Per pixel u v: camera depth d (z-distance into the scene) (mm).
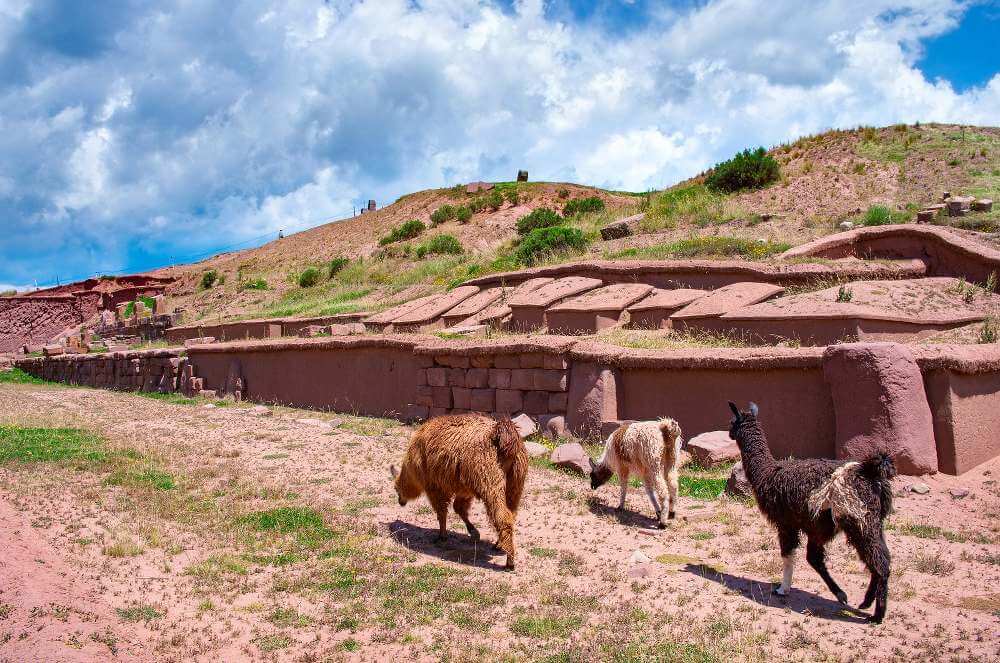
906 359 9094
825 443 9945
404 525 8328
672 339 14039
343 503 9227
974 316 13000
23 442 12469
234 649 5094
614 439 8641
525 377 13289
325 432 14633
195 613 5660
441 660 4895
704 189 26234
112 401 21938
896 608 5574
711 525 8070
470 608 5820
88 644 4645
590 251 22578
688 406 11438
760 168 25156
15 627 4688
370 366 17094
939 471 9180
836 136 28516
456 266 29344
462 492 7199
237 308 41719
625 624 5395
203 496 9367
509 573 6695
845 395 9312
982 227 17562
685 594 5984
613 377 12109
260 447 13047
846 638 5043
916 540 7328
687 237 21312
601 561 6973
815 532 5570
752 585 6191
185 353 24281
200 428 15430
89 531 7422
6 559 5609
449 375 14812
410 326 20250
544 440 12508
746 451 6234
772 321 12859
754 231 20703
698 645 4945
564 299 17062
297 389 19469
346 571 6719
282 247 63281
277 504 9055
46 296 57500
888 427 8945
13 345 58156
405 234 50469
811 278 15289
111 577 6195
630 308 15578
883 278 15000
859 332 11805
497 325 17953
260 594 6188
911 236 16047
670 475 8320
